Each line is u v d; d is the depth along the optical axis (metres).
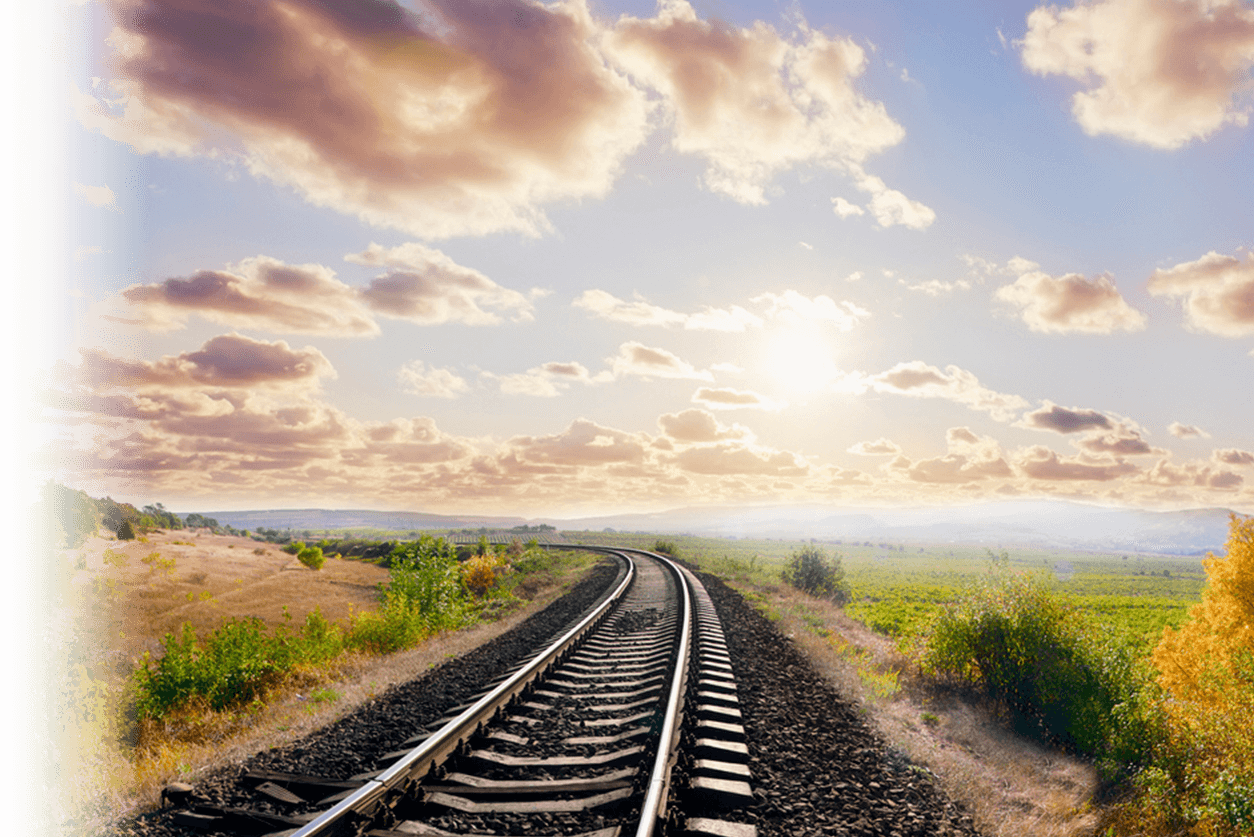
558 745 5.58
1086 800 6.35
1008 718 8.71
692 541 101.50
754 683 7.92
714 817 4.26
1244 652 9.30
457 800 4.30
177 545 39.19
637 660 9.27
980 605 9.59
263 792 4.43
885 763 5.67
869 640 13.93
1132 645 9.17
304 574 33.94
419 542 16.33
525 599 21.52
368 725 6.09
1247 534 9.69
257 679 8.71
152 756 5.69
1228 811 5.88
